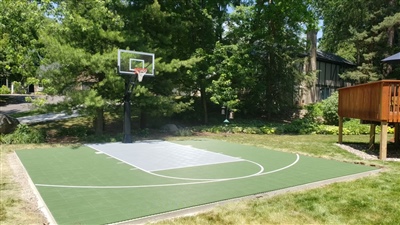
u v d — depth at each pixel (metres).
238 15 16.80
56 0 11.75
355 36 24.47
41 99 11.27
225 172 6.71
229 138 13.33
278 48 18.73
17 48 12.05
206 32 17.48
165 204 4.52
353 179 6.32
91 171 6.69
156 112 13.52
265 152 9.55
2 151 9.39
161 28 14.16
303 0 17.73
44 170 6.75
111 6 12.73
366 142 12.30
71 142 11.48
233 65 16.30
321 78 26.67
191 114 18.38
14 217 4.09
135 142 11.69
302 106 22.45
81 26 11.01
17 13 11.46
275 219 4.10
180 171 6.77
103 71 11.41
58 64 11.13
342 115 11.45
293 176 6.41
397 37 26.81
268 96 19.52
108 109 12.59
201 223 3.95
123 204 4.51
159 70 12.88
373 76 24.17
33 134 11.44
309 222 4.02
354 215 4.26
